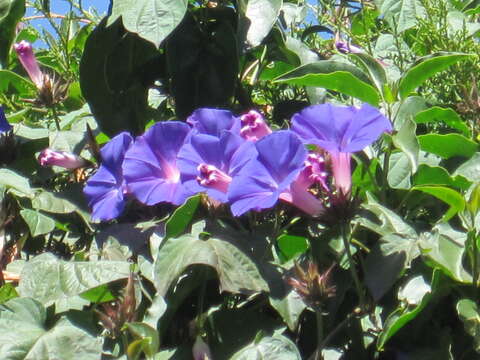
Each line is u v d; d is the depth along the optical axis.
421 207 0.74
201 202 0.67
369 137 0.60
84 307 0.68
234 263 0.62
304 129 0.62
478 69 0.80
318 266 0.66
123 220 0.75
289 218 0.71
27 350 0.60
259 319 0.65
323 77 0.71
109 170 0.71
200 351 0.62
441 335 0.64
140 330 0.60
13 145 0.81
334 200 0.61
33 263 0.65
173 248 0.62
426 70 0.71
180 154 0.65
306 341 0.66
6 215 0.76
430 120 0.76
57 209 0.75
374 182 0.72
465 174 0.73
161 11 0.69
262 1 0.80
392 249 0.63
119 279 0.65
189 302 0.68
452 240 0.64
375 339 0.64
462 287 0.62
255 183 0.61
